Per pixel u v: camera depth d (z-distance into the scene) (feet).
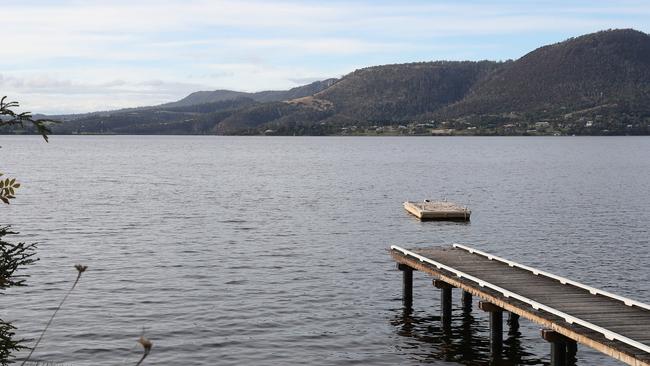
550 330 70.90
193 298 109.50
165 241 160.04
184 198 256.52
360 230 182.50
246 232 175.42
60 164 478.18
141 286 116.16
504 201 253.65
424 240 168.66
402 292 115.55
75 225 183.52
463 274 93.20
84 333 91.97
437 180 351.67
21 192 270.26
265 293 113.70
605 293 81.51
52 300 106.42
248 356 85.81
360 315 103.30
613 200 255.50
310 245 158.10
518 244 162.61
